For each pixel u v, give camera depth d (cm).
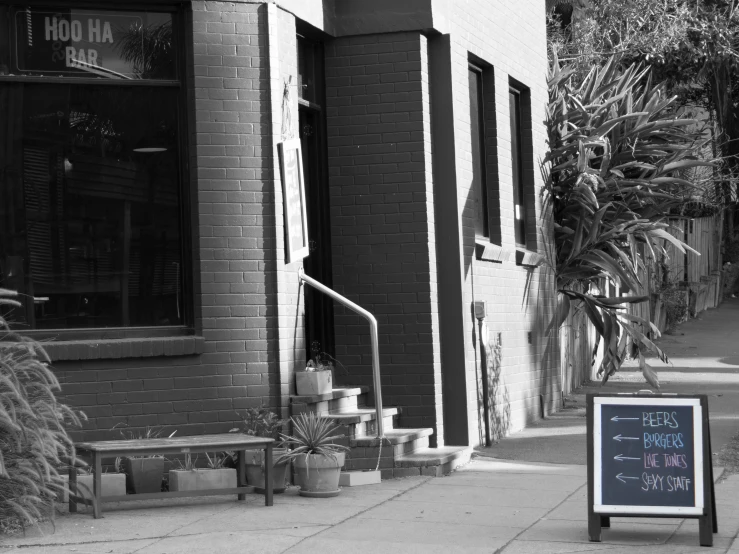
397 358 994
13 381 694
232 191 873
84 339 846
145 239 868
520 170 1291
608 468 670
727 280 3038
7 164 839
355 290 1002
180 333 870
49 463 734
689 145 1437
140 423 848
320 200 1010
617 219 1396
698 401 668
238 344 870
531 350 1273
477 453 1031
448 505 788
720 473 905
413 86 995
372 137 1001
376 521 732
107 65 864
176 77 878
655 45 1844
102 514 757
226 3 877
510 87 1259
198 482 809
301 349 909
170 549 648
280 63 898
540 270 1316
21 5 845
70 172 853
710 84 2467
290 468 880
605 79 1484
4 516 696
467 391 1018
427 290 988
